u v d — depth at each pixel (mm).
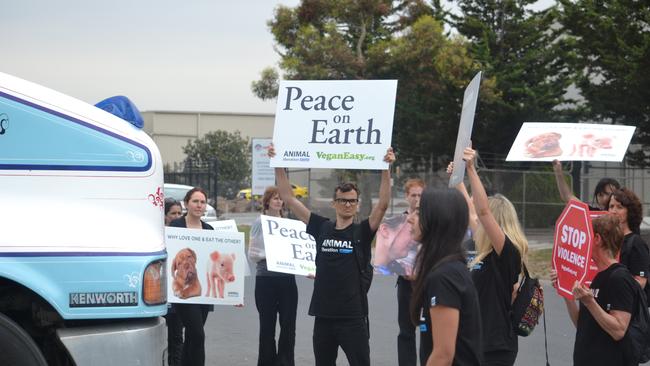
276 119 7125
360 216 32125
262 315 8797
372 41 34094
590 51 28453
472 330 4289
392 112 6918
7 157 5590
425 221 4383
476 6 33781
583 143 7293
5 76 5738
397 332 11641
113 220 5711
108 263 5609
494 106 33344
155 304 5754
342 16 32875
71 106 5746
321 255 7094
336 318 6973
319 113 7051
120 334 5629
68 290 5535
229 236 8344
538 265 19547
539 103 32812
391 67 32594
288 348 8758
